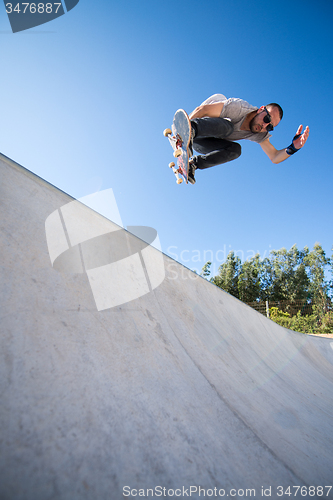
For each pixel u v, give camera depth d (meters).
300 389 2.59
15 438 0.64
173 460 0.85
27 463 0.61
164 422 0.99
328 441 1.59
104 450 0.75
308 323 15.35
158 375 1.25
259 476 0.98
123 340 1.33
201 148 2.56
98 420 0.82
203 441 1.01
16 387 0.76
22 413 0.71
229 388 1.61
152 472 0.77
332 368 5.38
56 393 0.82
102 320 1.36
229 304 3.78
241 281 28.47
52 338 1.01
